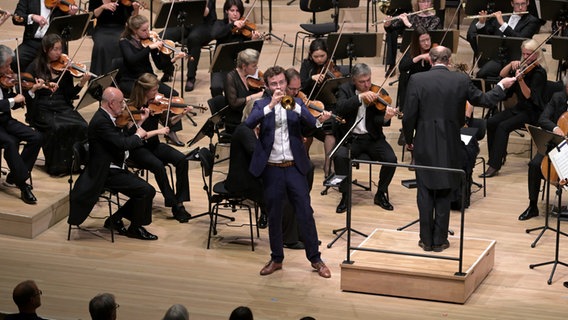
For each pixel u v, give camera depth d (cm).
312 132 1339
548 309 1278
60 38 1673
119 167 1502
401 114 1602
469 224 1573
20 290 1050
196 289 1331
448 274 1281
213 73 1923
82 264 1412
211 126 1514
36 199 1547
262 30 2434
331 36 1834
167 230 1545
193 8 1914
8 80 1584
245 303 1288
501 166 1836
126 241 1500
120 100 1467
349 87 1622
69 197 1513
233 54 1759
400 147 1920
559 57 1877
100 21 2008
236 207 1644
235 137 1370
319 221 1576
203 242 1499
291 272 1387
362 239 1503
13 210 1514
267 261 1429
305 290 1328
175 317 959
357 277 1317
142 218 1499
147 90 1544
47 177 1678
